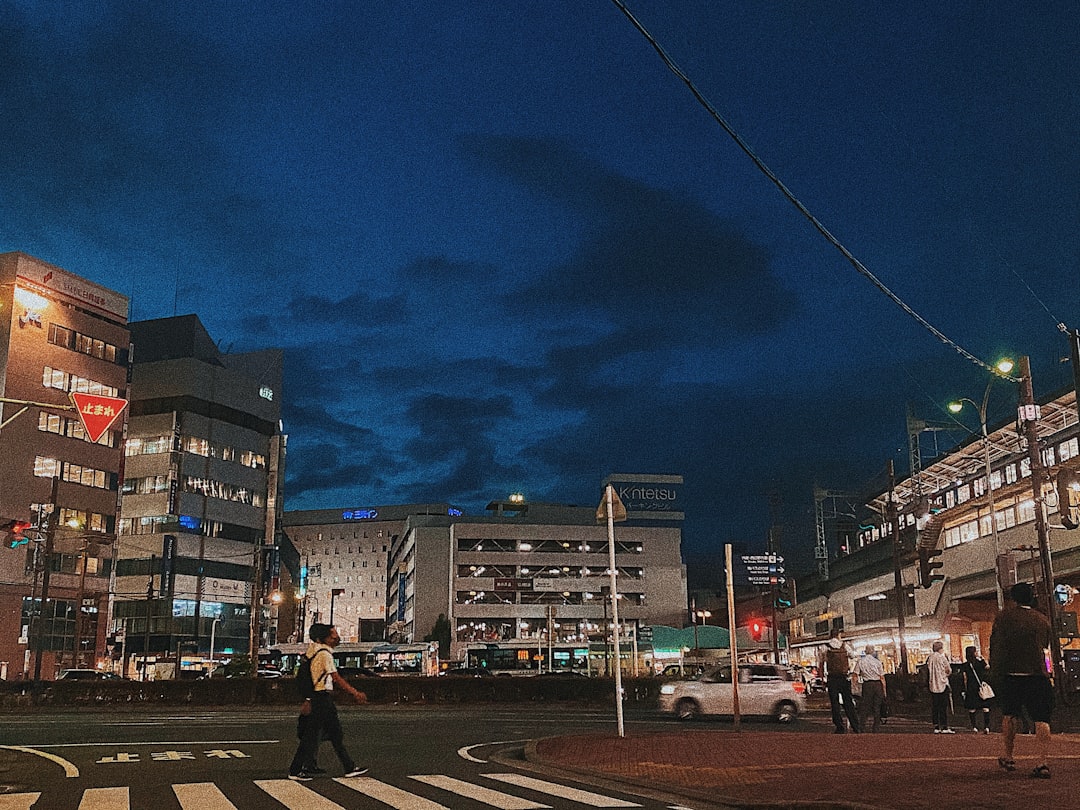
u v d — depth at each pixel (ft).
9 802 30.22
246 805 28.81
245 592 299.38
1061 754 37.42
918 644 189.78
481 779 35.88
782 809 26.37
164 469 288.30
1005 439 163.53
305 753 36.04
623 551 321.93
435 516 332.80
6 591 208.33
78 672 194.59
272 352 337.72
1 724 79.00
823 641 202.90
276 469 320.91
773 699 82.28
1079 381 73.77
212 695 115.96
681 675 164.55
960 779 28.99
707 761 38.27
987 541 161.68
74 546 224.33
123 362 245.65
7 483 212.64
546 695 116.26
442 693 116.67
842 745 43.73
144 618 278.26
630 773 35.83
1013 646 29.35
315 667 36.24
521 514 339.77
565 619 310.65
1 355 217.56
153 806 28.81
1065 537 131.85
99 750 50.62
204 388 300.61
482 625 306.76
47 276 227.61
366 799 30.04
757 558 315.17
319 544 495.41
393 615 419.74
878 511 248.73
